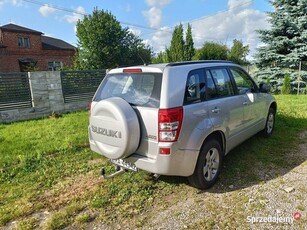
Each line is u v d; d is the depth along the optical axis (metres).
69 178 3.43
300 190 2.84
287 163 3.58
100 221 2.46
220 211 2.54
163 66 2.67
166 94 2.46
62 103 9.12
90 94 9.98
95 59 25.06
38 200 2.90
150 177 3.28
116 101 2.62
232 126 3.33
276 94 12.15
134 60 31.20
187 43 28.30
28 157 4.17
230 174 3.31
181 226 2.34
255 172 3.35
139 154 2.65
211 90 3.03
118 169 3.13
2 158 4.18
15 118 7.89
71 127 6.41
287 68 13.01
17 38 23.59
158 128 2.44
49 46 27.09
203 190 2.96
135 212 2.58
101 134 2.76
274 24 12.75
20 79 7.94
